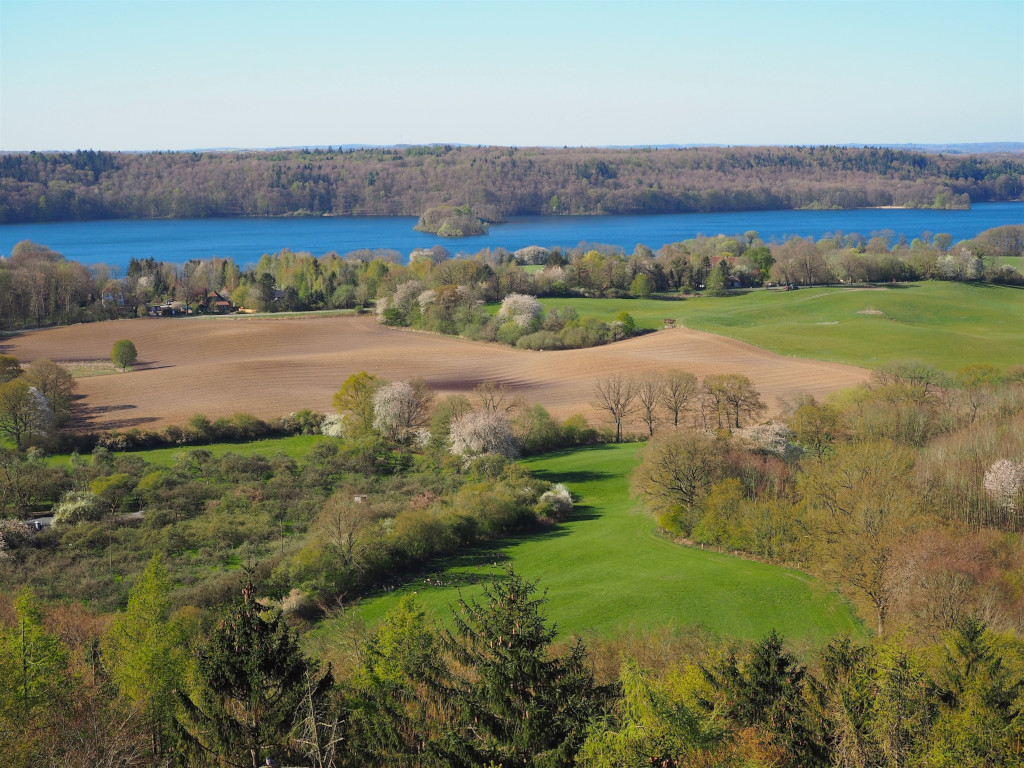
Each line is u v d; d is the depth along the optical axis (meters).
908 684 27.72
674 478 67.50
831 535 53.94
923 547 45.84
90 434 97.81
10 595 52.50
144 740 27.98
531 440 96.75
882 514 53.19
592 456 93.00
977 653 29.95
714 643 44.06
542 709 23.50
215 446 98.50
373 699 27.05
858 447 65.62
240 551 65.50
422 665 27.66
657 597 52.59
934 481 62.06
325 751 22.91
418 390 103.94
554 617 50.25
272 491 80.50
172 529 69.94
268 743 24.11
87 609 53.47
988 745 26.12
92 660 35.47
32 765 25.62
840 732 26.86
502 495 72.12
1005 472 58.62
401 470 90.31
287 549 63.44
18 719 28.08
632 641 42.53
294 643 26.55
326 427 103.31
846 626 47.94
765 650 29.72
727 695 27.95
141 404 112.38
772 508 61.34
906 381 97.69
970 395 87.75
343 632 41.03
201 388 119.88
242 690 25.17
